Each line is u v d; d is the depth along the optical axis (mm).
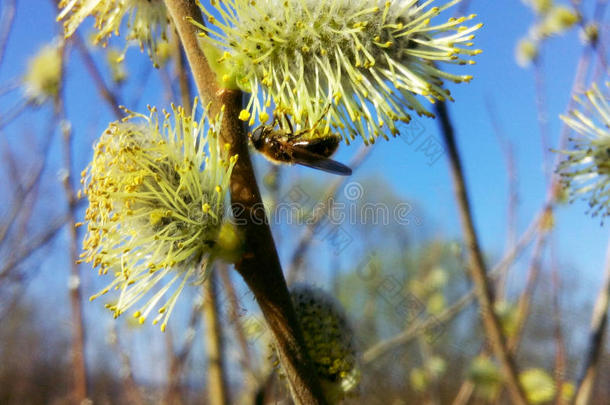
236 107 74
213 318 101
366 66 77
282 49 77
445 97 78
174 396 123
